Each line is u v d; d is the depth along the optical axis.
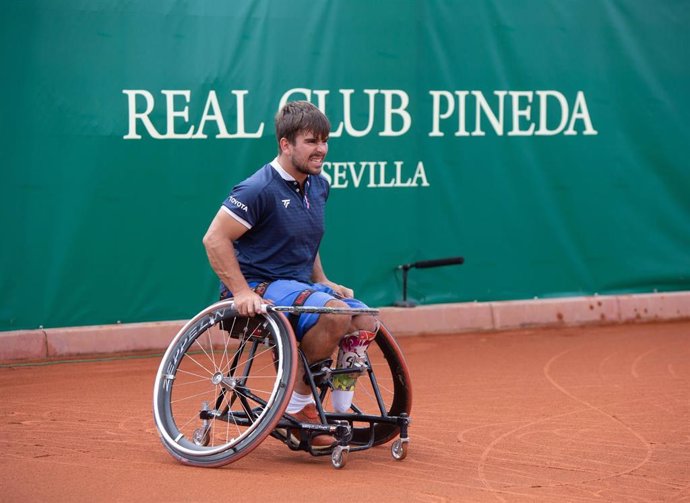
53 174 8.53
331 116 9.36
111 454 5.45
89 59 8.57
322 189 5.62
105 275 8.72
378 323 5.36
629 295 10.46
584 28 10.17
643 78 10.38
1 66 8.33
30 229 8.48
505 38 9.90
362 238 9.53
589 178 10.27
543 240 10.15
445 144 9.77
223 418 5.38
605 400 7.07
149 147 8.80
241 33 9.02
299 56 9.23
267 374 7.82
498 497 4.77
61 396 7.04
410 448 5.73
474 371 8.09
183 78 8.87
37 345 8.41
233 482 4.89
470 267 9.92
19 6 8.34
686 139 10.56
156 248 8.86
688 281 10.66
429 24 9.64
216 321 5.33
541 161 10.10
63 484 4.82
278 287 5.33
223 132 9.02
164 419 5.35
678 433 6.15
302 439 5.28
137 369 8.07
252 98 9.09
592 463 5.45
